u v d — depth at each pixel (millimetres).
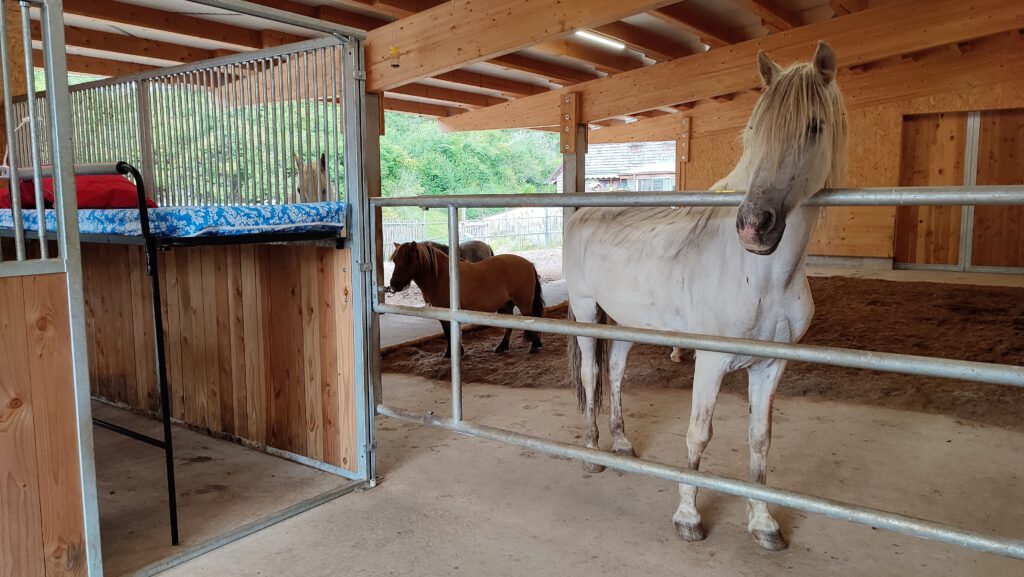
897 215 8531
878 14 4852
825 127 1552
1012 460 2680
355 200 2451
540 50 5941
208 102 2855
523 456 2869
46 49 1632
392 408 2514
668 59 6332
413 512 2334
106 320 3645
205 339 3127
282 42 4816
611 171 21344
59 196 1676
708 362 2002
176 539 2084
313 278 2625
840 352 1468
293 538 2156
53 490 1724
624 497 2443
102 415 3553
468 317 2184
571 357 2908
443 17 3236
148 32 4441
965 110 7930
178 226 2012
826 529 2168
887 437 2980
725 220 1955
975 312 5312
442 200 2201
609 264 2430
